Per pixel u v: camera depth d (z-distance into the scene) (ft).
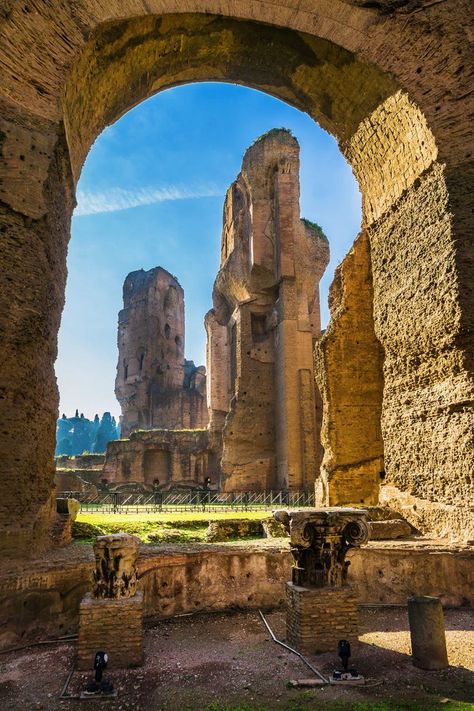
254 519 47.09
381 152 46.19
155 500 107.45
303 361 105.29
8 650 24.98
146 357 206.39
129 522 47.39
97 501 97.19
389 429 45.19
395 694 19.03
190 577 32.19
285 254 110.73
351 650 24.07
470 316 35.99
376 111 44.57
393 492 43.73
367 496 55.06
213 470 138.51
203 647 25.31
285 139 117.39
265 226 117.19
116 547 23.85
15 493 28.89
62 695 19.47
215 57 47.39
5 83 30.86
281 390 106.32
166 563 31.32
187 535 43.57
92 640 22.62
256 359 115.24
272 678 20.93
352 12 41.70
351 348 57.72
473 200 37.50
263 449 110.42
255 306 117.60
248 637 26.91
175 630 28.48
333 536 25.52
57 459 164.66
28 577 26.55
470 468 34.81
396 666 21.94
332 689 19.69
